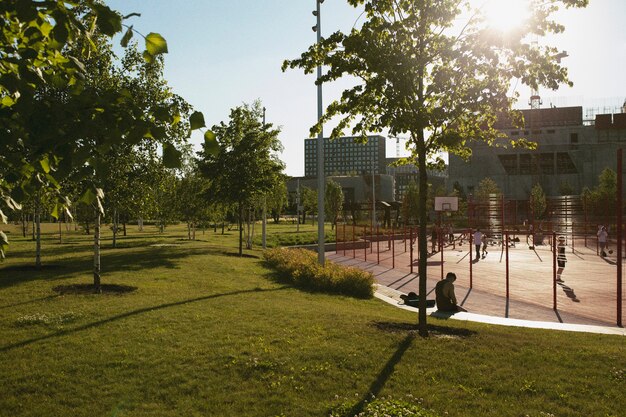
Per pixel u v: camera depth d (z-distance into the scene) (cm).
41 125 278
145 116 314
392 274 2502
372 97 999
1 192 360
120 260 2197
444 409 620
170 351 812
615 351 897
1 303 1143
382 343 891
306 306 1280
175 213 4281
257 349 831
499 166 10306
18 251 2748
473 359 816
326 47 998
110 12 286
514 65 908
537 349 891
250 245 3528
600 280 2236
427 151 1030
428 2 917
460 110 919
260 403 632
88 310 1080
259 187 2730
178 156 304
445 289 1423
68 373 715
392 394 663
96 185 345
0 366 734
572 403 647
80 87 314
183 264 2080
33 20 281
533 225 4925
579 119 10869
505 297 1802
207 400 640
